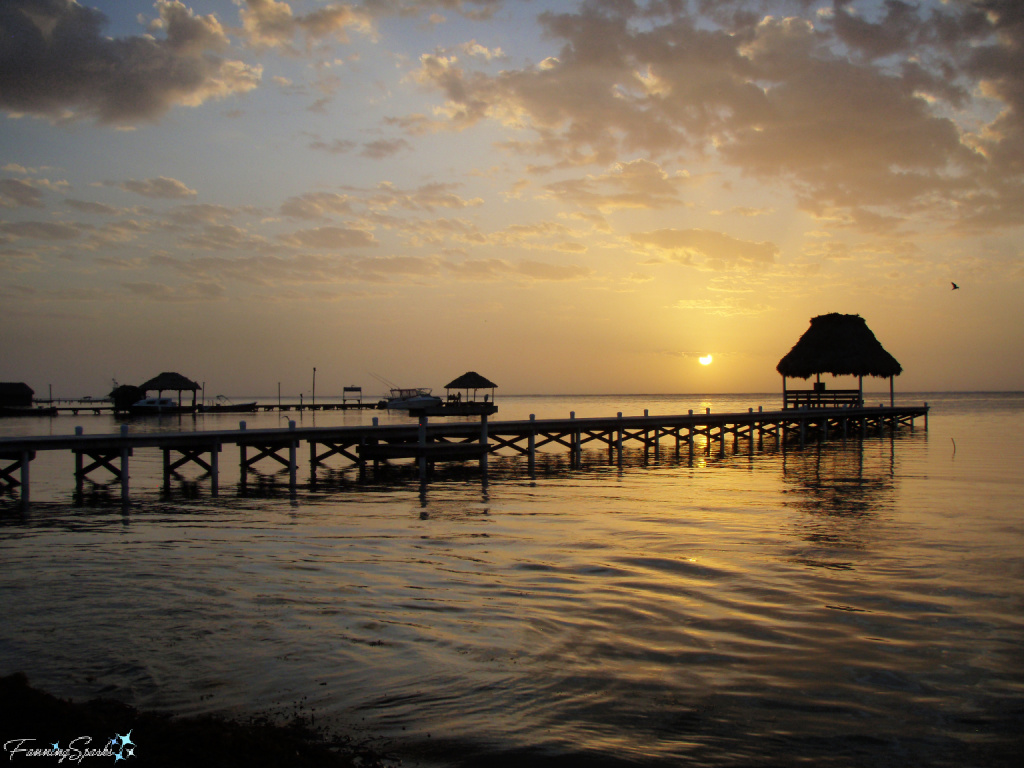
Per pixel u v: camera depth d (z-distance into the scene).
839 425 56.72
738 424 42.75
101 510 20.80
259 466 34.25
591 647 9.10
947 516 18.36
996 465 31.28
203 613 10.53
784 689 7.86
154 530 17.30
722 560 13.66
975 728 7.00
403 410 96.62
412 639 9.41
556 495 23.22
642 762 6.38
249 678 8.17
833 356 55.31
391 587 11.88
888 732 6.93
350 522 18.22
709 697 7.68
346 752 6.48
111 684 8.02
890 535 15.95
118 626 9.97
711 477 28.31
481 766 6.29
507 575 12.63
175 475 30.52
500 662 8.62
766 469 31.27
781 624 9.94
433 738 6.77
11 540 16.11
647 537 15.94
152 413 95.12
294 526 17.70
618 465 33.97
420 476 28.00
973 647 9.06
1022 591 11.46
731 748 6.63
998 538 15.58
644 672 8.31
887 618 10.16
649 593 11.44
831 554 14.10
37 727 6.23
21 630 9.83
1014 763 6.36
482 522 18.08
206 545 15.40
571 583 12.07
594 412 92.25
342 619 10.23
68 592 11.66
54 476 30.36
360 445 29.58
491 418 72.19
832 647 9.06
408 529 17.16
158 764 5.79
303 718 7.19
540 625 9.94
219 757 5.96
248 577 12.58
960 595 11.27
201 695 7.73
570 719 7.18
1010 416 86.00
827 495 22.52
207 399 181.12
